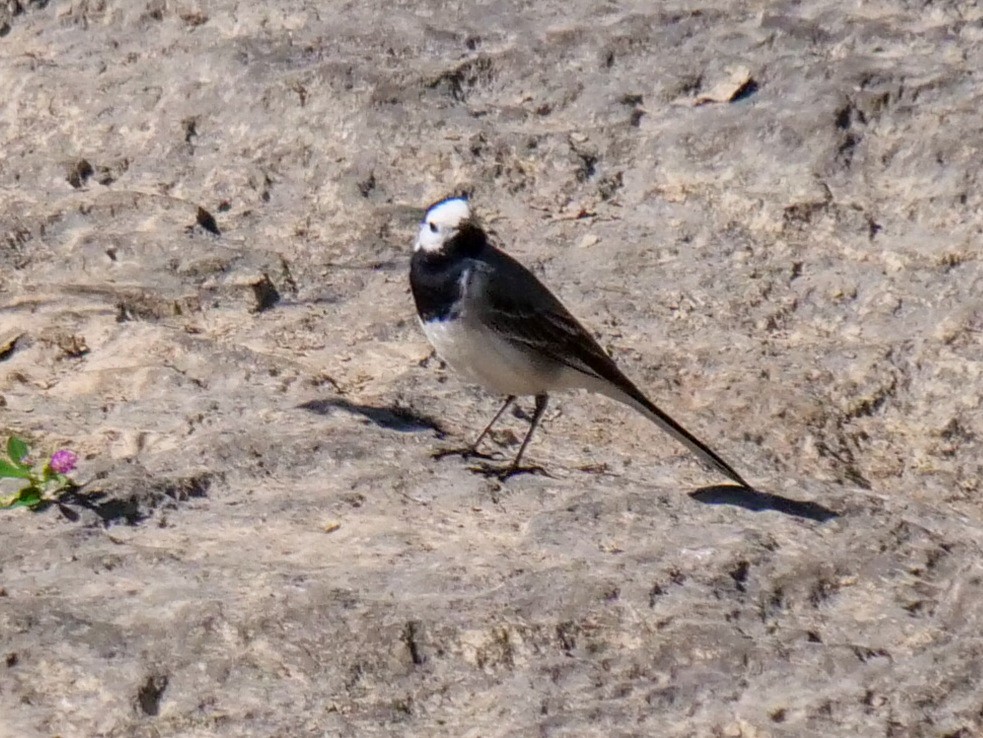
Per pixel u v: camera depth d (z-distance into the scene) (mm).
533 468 11758
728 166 16203
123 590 10023
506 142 16516
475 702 9211
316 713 9062
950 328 14250
